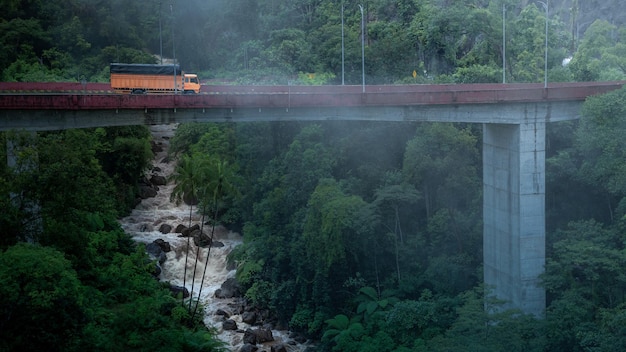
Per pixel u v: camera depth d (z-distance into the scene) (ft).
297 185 287.69
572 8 478.18
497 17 406.21
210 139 357.82
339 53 417.08
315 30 458.91
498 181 233.96
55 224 192.03
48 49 476.95
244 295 274.77
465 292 230.07
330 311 251.60
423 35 420.77
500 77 353.92
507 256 230.68
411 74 407.85
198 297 256.52
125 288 227.61
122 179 343.26
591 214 246.88
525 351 183.62
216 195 251.80
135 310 205.36
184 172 252.62
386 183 269.44
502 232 232.53
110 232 263.08
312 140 309.63
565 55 410.31
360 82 410.31
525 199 224.74
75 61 476.13
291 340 247.91
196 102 231.91
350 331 227.40
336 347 225.35
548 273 212.43
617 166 209.97
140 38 539.70
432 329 214.90
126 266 240.12
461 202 265.75
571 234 219.41
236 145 338.95
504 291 232.12
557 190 250.16
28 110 221.05
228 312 264.31
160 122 234.38
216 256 301.02
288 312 260.83
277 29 484.74
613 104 212.84
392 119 241.14
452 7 425.28
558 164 241.55
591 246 201.36
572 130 260.62
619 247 210.59
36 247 168.25
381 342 216.33
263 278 274.98
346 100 235.40
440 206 264.11
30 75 403.75
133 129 359.46
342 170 295.28
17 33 460.96
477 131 280.10
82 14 515.50
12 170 185.57
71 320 162.61
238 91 329.31
